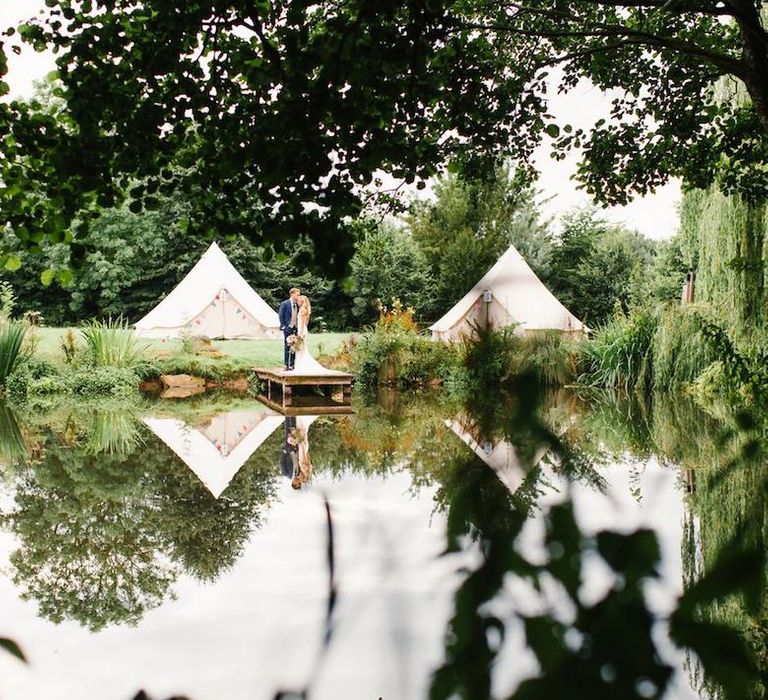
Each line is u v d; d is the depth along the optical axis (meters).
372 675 2.59
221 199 3.79
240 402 16.27
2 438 10.39
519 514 0.45
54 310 34.75
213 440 10.09
